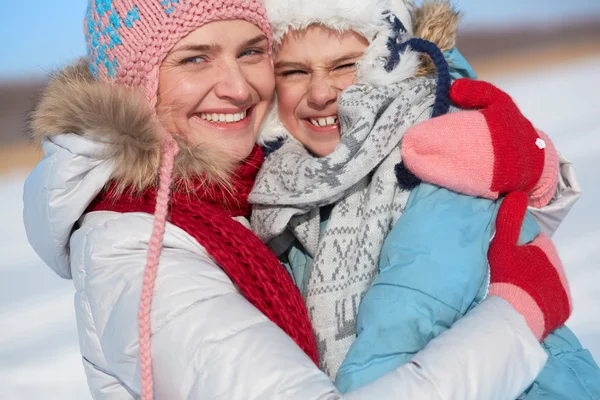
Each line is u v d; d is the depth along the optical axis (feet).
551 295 4.90
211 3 5.25
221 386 3.92
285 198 5.48
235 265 4.78
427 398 4.02
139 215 4.78
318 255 5.51
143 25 5.26
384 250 5.12
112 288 4.52
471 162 5.01
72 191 4.83
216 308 4.23
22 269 12.75
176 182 5.10
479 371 4.20
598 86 19.25
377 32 5.77
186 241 4.76
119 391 4.82
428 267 4.82
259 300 4.78
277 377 3.92
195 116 5.52
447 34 6.15
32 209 5.10
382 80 5.71
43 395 9.66
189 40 5.28
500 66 21.31
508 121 5.11
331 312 5.30
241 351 4.02
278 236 5.91
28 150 17.62
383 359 4.64
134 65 5.33
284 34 5.86
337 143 6.08
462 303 4.79
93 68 5.63
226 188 5.41
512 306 4.68
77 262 4.83
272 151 6.25
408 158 5.15
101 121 4.73
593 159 14.78
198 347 4.06
